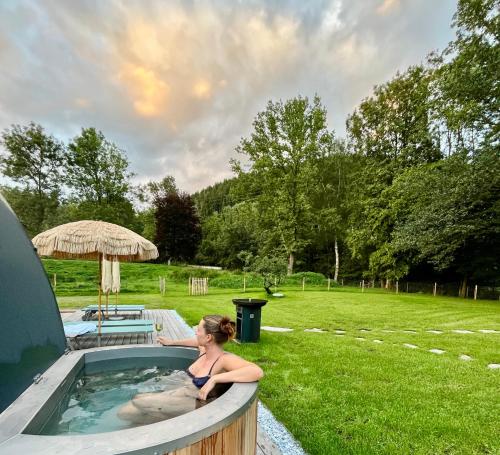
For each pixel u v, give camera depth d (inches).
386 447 96.8
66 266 800.9
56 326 105.3
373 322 324.8
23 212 951.0
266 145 896.9
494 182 485.4
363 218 854.5
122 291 604.4
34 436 50.3
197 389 87.4
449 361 189.9
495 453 96.3
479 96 464.4
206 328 92.6
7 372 73.4
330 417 115.9
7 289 83.2
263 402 128.3
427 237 541.6
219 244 1366.9
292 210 908.6
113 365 110.6
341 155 1004.6
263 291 625.0
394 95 772.6
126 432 50.7
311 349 210.2
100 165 1053.2
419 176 588.4
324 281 805.2
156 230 1320.1
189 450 50.7
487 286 701.3
